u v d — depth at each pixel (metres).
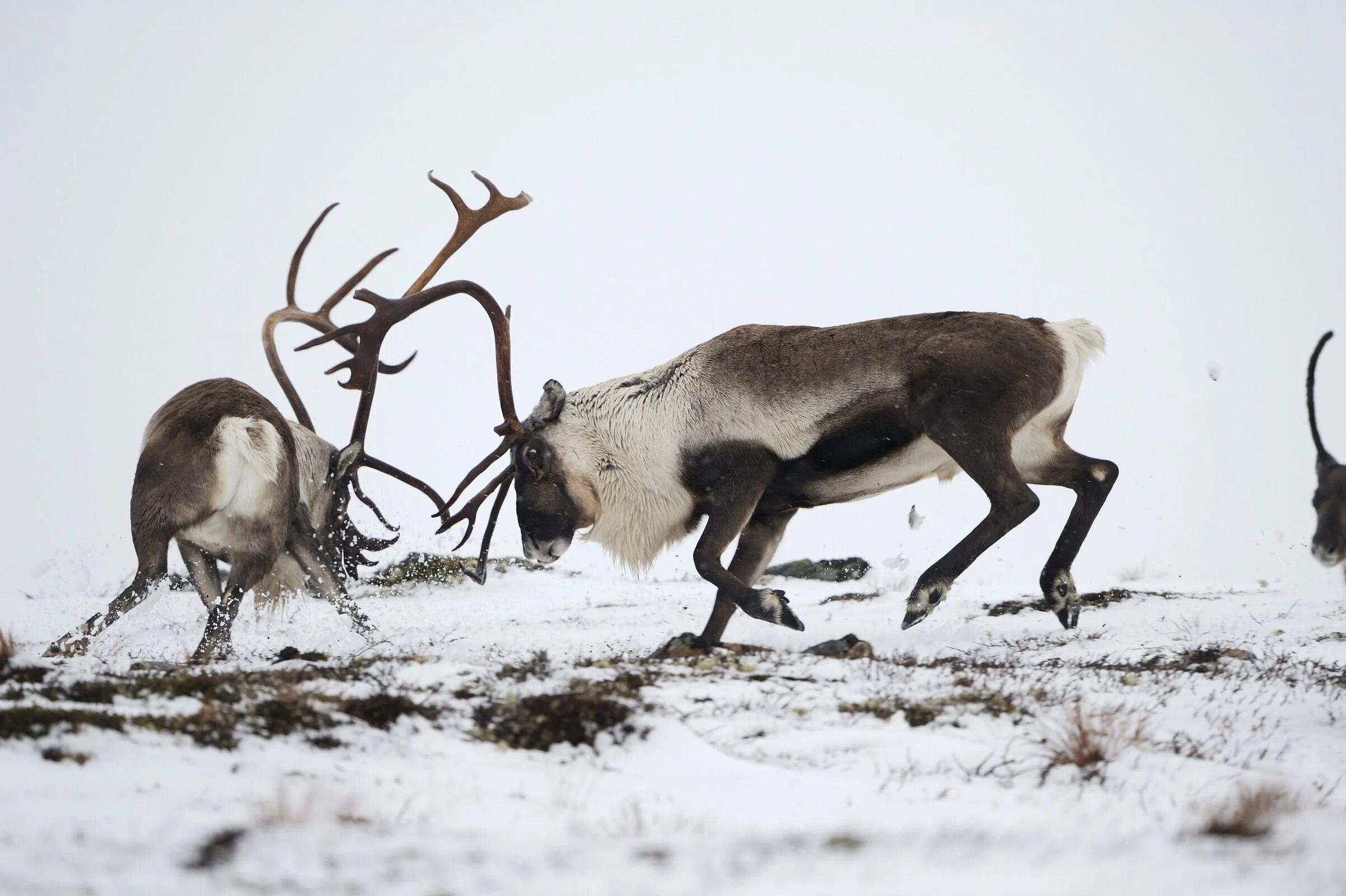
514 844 17.84
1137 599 53.66
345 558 49.44
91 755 20.84
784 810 20.72
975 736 26.36
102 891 15.09
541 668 30.59
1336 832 19.06
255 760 21.53
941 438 39.81
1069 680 32.44
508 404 45.09
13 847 16.47
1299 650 39.62
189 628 52.28
